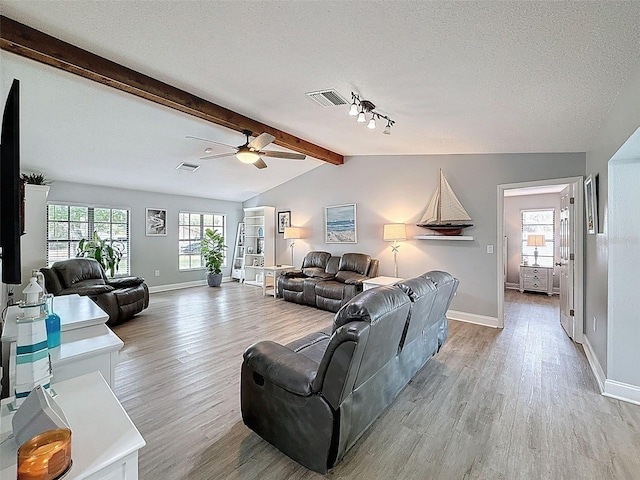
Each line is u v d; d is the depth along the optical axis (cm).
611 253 245
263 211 736
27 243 422
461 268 457
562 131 299
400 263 525
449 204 462
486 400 236
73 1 182
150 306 548
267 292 669
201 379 271
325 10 165
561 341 364
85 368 166
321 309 524
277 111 357
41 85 291
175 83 292
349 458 176
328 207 632
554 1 135
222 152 502
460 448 184
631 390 235
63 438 83
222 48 220
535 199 675
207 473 165
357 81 251
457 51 186
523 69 195
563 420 210
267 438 184
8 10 193
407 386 258
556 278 645
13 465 84
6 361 153
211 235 761
